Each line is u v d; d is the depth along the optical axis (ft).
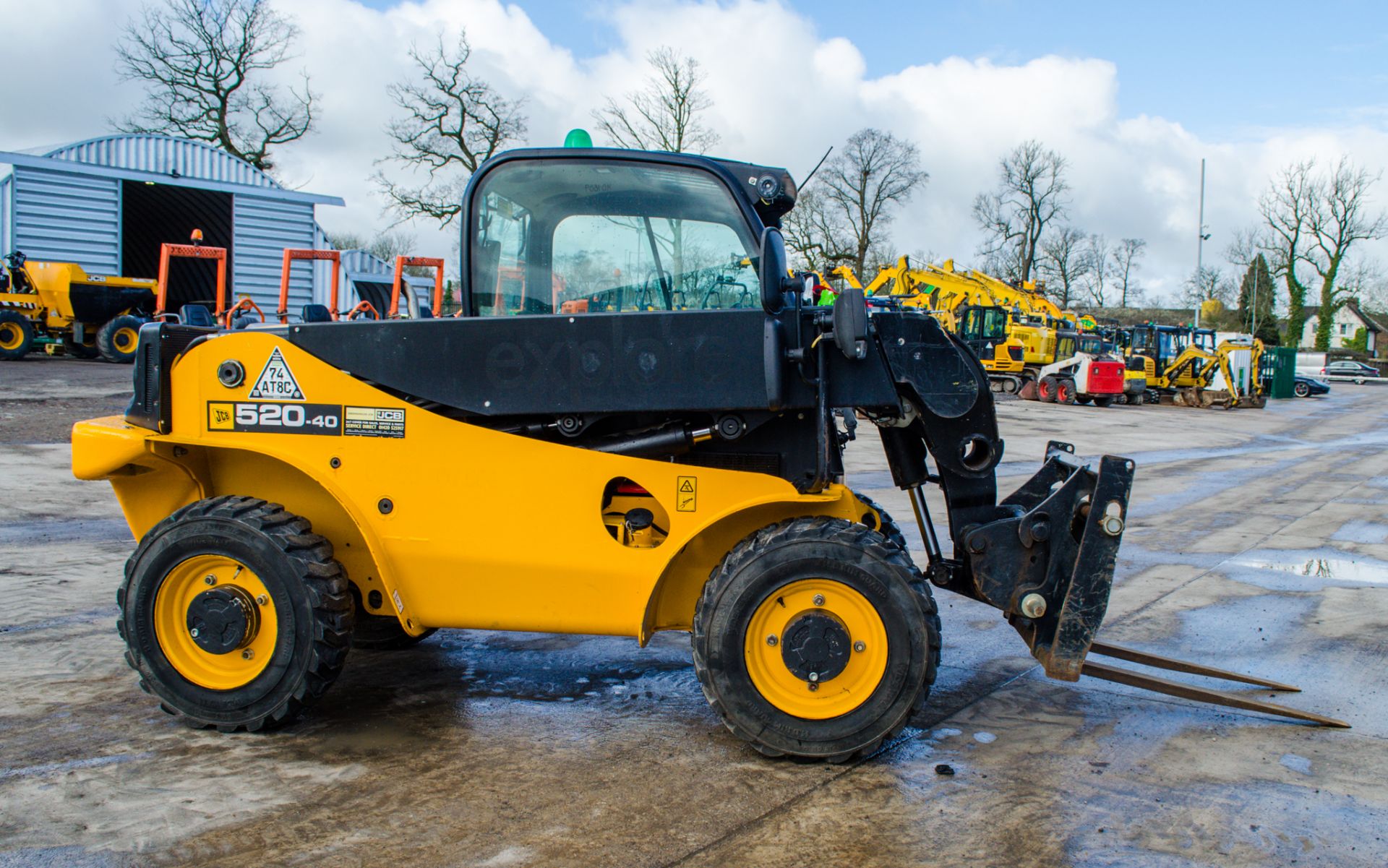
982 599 11.39
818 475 10.68
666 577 11.25
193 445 11.49
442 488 10.87
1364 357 216.54
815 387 10.59
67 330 61.67
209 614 10.69
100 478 11.43
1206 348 98.32
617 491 11.18
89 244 70.85
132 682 12.54
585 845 8.65
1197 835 9.21
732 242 11.29
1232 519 29.32
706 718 11.92
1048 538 10.78
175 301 87.45
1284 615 17.88
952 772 10.49
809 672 10.32
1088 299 199.82
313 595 10.64
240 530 10.63
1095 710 12.66
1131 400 92.73
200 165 75.15
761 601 10.28
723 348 10.41
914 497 12.94
